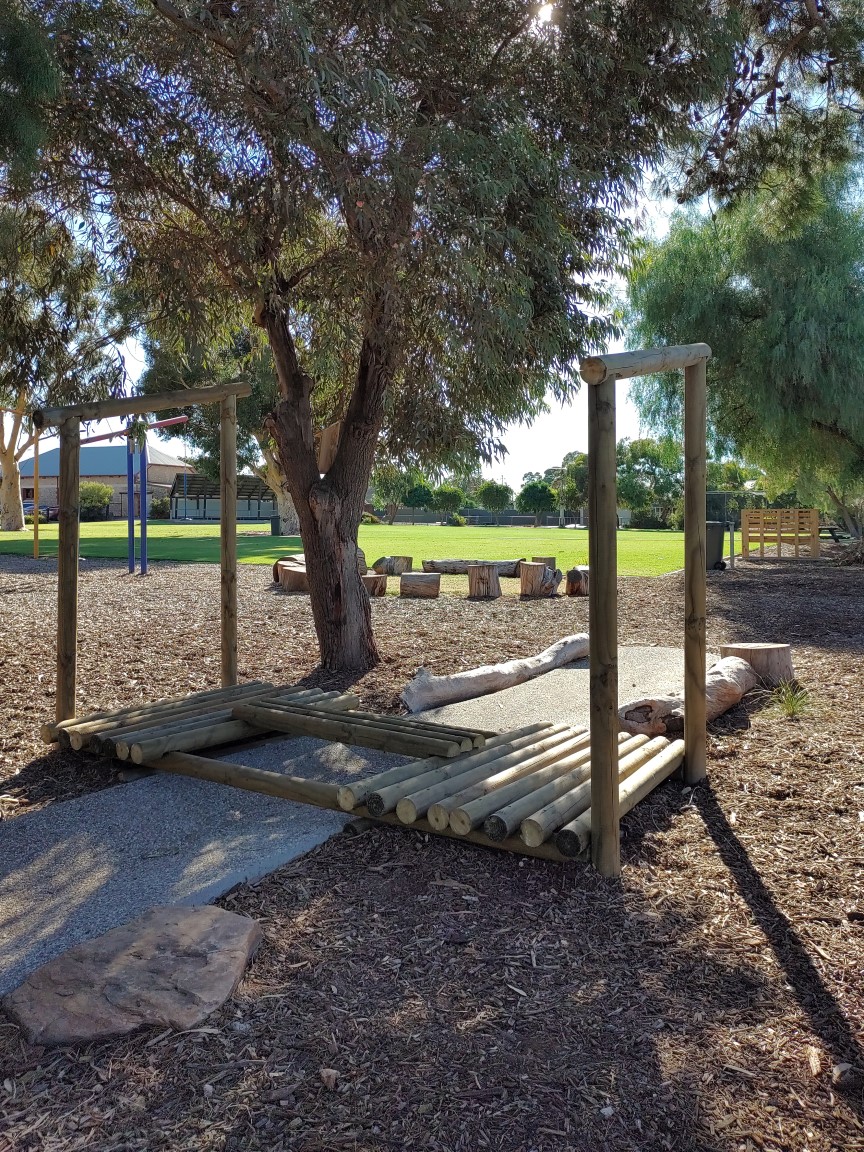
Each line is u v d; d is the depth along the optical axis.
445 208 5.57
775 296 15.94
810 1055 2.28
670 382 18.28
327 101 5.27
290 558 15.93
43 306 7.60
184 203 6.70
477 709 6.00
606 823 3.30
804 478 19.44
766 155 9.20
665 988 2.60
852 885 3.24
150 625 9.87
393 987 2.61
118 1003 2.45
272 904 3.14
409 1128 2.03
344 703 5.61
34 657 7.95
